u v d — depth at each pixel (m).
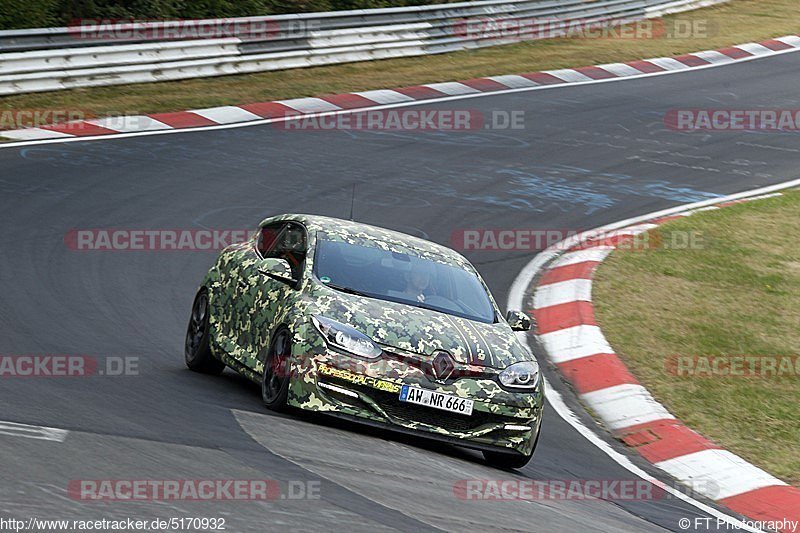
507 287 51.31
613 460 33.41
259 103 77.81
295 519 19.33
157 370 33.00
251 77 84.50
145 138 66.56
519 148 76.31
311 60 89.94
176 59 80.38
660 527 26.22
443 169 69.31
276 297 30.59
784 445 35.97
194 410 27.75
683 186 73.12
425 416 27.73
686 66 107.62
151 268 46.12
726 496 32.03
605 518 25.48
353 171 66.12
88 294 41.50
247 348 31.34
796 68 112.00
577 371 41.97
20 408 25.03
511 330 31.38
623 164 76.25
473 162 71.69
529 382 28.94
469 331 29.47
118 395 28.44
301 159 66.94
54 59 73.25
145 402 27.97
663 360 42.94
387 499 22.02
